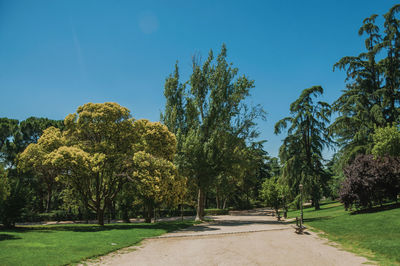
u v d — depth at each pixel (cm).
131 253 1219
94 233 1731
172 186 2405
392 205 2452
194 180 2959
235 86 3047
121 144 2398
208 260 1102
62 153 1988
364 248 1241
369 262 1016
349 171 2575
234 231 1984
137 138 2445
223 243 1483
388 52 3017
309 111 3716
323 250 1270
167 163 2292
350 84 3753
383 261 1011
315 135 3791
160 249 1319
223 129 3009
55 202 5003
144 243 1476
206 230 2072
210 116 2991
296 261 1079
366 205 2488
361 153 2756
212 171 2922
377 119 2734
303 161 3775
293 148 3878
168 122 3164
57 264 951
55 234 1639
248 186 6278
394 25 2942
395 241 1269
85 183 2392
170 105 3206
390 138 2203
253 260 1101
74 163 1977
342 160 3033
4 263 910
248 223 2764
